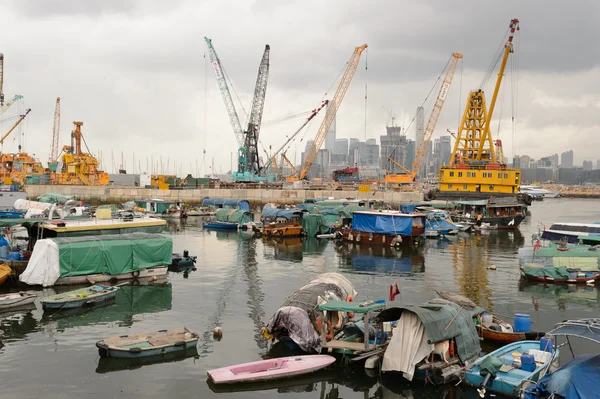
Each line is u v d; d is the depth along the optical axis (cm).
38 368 2425
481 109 12238
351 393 2242
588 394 1850
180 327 3075
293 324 2572
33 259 3856
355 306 2502
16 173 15662
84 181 15475
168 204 10800
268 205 8994
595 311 3447
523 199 11238
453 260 5534
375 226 6738
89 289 3681
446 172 11594
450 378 2253
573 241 5794
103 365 2461
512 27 11788
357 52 15538
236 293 3947
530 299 3778
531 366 2206
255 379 2266
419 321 2302
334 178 18175
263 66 16138
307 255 5834
